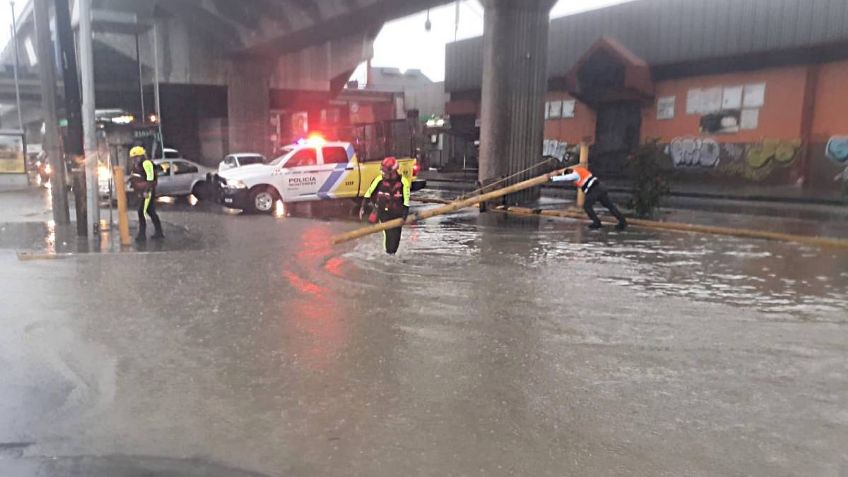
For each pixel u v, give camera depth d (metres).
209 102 38.59
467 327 5.96
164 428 3.83
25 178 24.38
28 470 3.34
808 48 22.28
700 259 9.45
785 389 4.46
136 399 4.27
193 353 5.20
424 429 3.81
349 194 16.67
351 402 4.21
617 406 4.16
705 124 26.09
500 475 3.28
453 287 7.57
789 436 3.73
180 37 35.41
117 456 3.49
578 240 11.34
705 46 25.28
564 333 5.77
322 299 7.01
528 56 18.14
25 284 7.74
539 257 9.56
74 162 11.35
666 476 3.27
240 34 34.34
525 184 10.62
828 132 22.42
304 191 16.38
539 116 18.66
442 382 4.57
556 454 3.51
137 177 11.16
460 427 3.85
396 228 9.60
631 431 3.79
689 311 6.53
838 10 21.33
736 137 25.08
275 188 16.11
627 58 27.69
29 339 5.57
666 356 5.16
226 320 6.17
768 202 20.55
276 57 37.78
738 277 8.17
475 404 4.19
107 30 30.53
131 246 10.56
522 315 6.37
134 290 7.43
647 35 27.38
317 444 3.62
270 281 7.92
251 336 5.66
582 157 17.02
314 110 45.62
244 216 15.27
